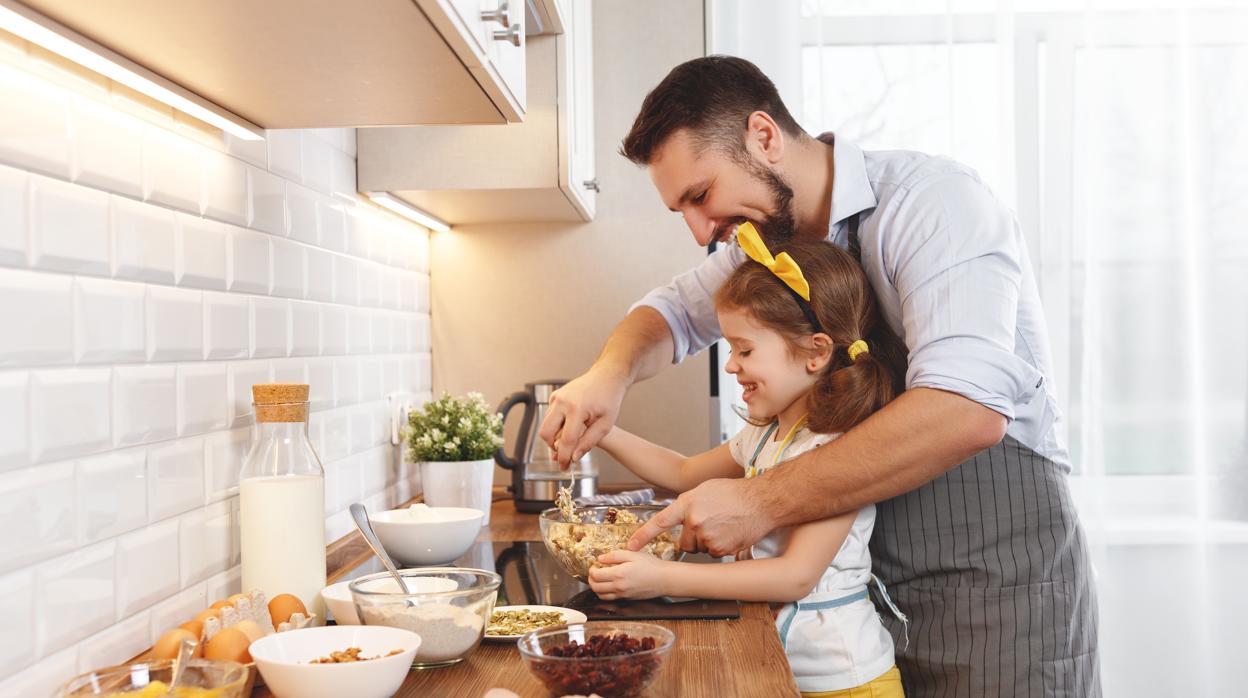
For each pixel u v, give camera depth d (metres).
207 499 1.18
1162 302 2.52
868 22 2.51
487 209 2.14
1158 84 2.50
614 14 2.39
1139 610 2.54
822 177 1.45
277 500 1.11
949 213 1.30
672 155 1.40
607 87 2.39
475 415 1.91
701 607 1.23
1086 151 2.50
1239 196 2.50
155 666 0.80
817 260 1.39
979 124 2.49
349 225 1.77
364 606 1.02
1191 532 2.52
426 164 1.81
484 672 1.00
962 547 1.40
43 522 0.87
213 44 0.96
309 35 0.95
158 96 1.06
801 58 2.51
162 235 1.09
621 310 2.38
